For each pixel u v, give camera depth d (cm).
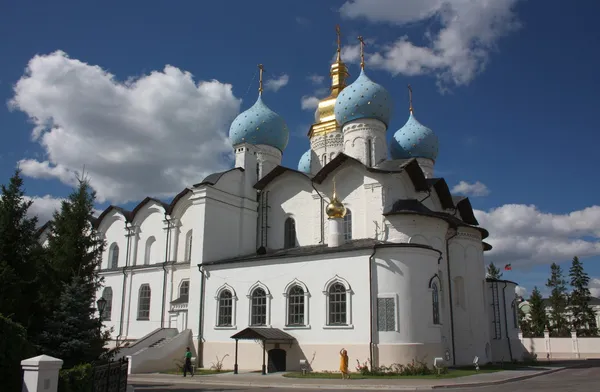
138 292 4325
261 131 4500
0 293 1834
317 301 3122
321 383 2436
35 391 1212
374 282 2956
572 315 8688
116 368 1661
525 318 9156
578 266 8700
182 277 4112
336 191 3728
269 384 2470
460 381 2412
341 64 5534
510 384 2380
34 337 1906
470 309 3712
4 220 1930
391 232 3378
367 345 2878
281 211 4078
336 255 3117
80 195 2400
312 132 5378
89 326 1980
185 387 2403
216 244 3822
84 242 2353
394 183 3609
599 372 3139
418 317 2892
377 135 4066
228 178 4012
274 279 3341
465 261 3788
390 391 2164
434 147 4584
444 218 3441
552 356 5784
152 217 4512
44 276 2006
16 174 2017
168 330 3747
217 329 3519
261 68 4769
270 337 3008
